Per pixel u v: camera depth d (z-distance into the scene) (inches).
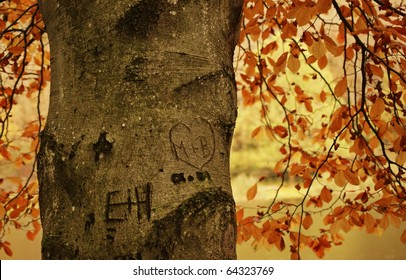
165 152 55.1
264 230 147.2
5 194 168.1
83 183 55.1
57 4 64.0
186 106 57.6
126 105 56.1
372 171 149.7
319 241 157.8
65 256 54.0
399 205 128.3
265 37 163.5
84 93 58.0
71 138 56.9
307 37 109.2
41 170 58.8
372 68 116.4
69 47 60.9
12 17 171.8
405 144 117.3
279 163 168.4
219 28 63.8
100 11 60.2
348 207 135.1
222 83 60.3
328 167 158.4
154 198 53.6
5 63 154.4
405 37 87.2
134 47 58.3
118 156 54.6
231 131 60.7
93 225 53.7
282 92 187.6
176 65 58.6
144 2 59.4
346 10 129.7
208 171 56.4
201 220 54.1
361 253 330.0
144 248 52.5
